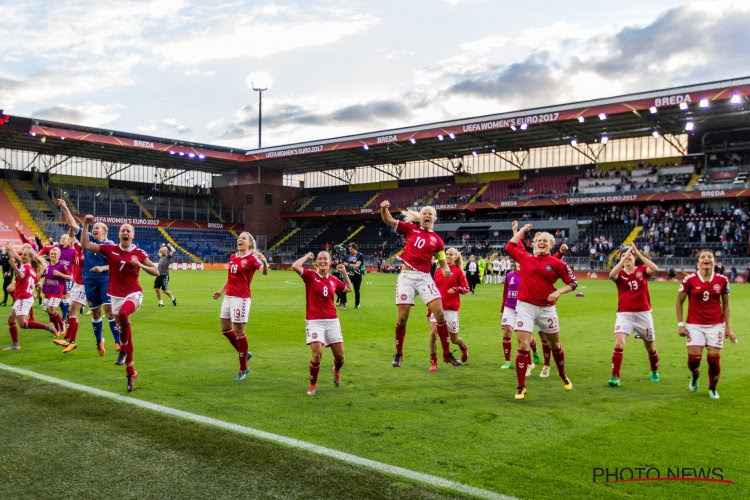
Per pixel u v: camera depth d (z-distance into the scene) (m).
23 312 10.44
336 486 4.50
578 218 49.75
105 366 9.00
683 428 6.05
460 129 41.94
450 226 54.00
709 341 7.33
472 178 58.53
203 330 13.22
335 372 7.82
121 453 5.16
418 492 4.41
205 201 63.00
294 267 7.31
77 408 6.55
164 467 4.85
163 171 62.47
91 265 9.63
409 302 8.73
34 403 6.75
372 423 6.13
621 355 7.99
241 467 4.86
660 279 41.22
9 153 52.94
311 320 7.48
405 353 10.59
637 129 42.75
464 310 18.77
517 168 55.78
